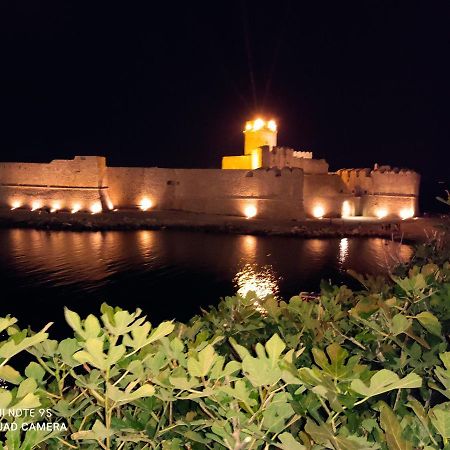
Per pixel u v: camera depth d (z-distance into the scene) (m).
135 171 54.59
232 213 49.75
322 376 1.83
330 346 1.91
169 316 17.88
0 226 43.47
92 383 2.13
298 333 3.17
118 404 2.15
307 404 2.00
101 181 52.50
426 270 3.84
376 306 2.82
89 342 1.88
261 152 50.75
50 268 25.97
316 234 38.91
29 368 2.27
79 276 24.06
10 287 21.77
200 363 1.95
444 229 5.76
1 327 2.28
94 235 38.97
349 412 1.97
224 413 2.03
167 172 53.44
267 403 1.96
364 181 52.09
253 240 36.91
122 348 1.93
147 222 44.78
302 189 47.88
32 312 18.03
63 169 52.69
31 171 54.03
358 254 30.48
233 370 2.05
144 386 1.89
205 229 41.91
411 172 53.31
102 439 2.03
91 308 18.64
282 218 47.19
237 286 22.23
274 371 1.90
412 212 53.25
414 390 2.68
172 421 2.31
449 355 1.98
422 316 2.68
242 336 3.42
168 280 23.38
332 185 52.84
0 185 55.22
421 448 1.86
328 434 1.72
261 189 48.06
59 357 2.47
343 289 4.11
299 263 27.59
